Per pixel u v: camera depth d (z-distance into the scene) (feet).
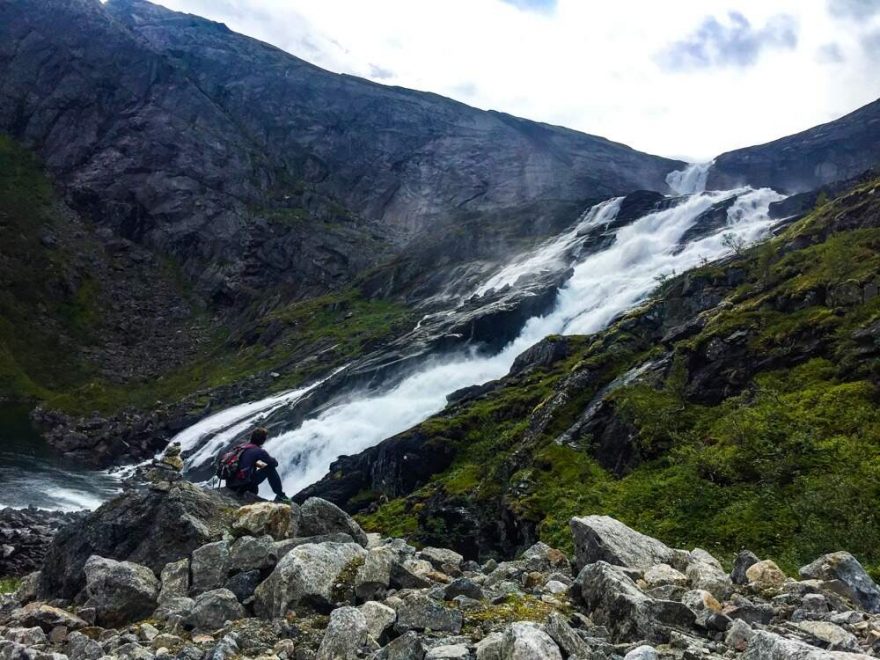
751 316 126.41
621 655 23.86
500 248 384.06
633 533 38.04
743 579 35.04
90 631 29.81
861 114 548.72
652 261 265.13
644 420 111.34
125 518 37.70
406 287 388.57
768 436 89.97
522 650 21.27
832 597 30.58
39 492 184.55
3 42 573.74
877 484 71.72
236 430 238.27
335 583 30.50
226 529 36.78
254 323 402.31
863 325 107.04
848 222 149.79
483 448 143.23
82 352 379.76
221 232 501.56
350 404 224.33
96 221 502.79
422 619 26.53
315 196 563.48
